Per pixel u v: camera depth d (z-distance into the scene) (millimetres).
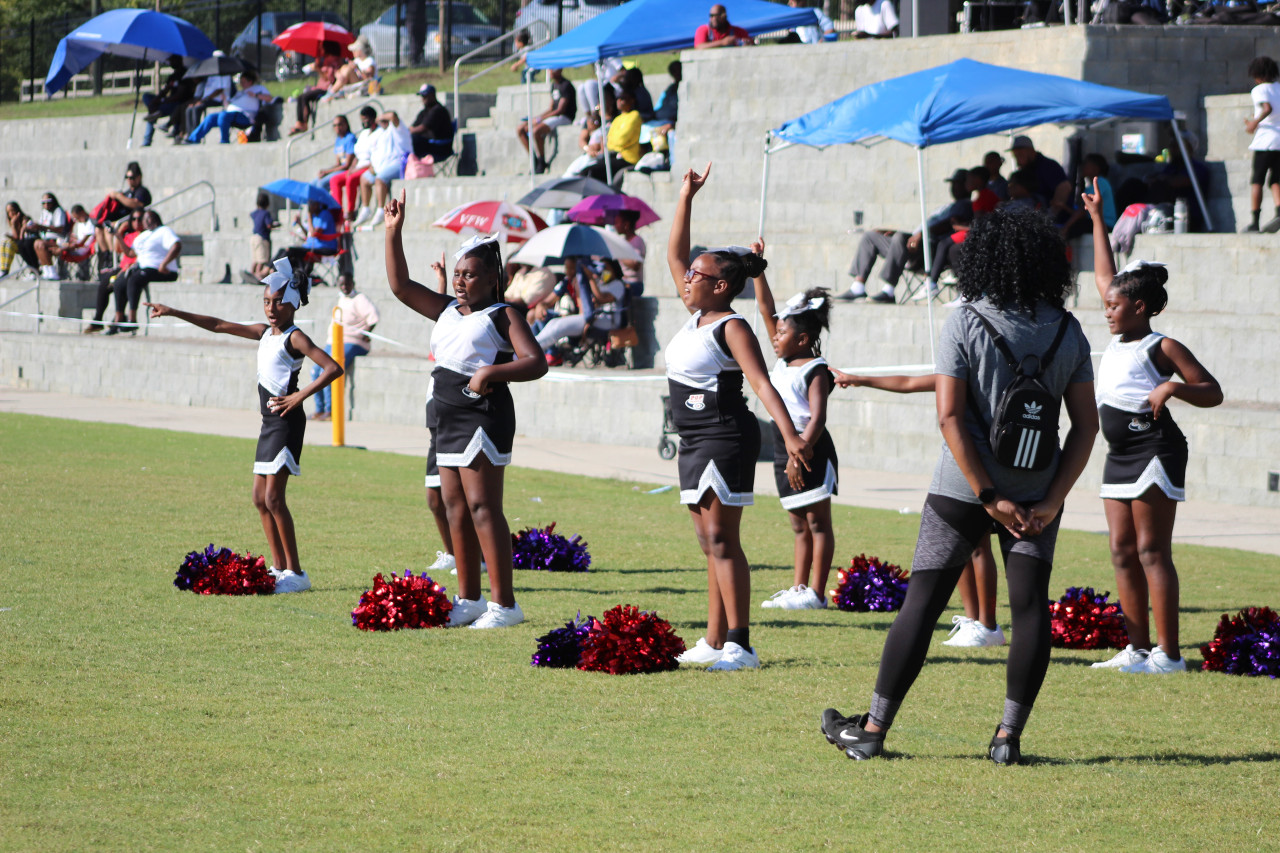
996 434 13367
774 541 29703
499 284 20422
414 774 13602
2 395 63656
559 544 25812
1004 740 14227
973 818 12562
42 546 26234
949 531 13883
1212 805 12984
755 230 56281
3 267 82188
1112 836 12148
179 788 13070
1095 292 44781
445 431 20453
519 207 55438
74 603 21297
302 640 19328
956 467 13789
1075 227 45094
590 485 37906
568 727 15289
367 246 64375
